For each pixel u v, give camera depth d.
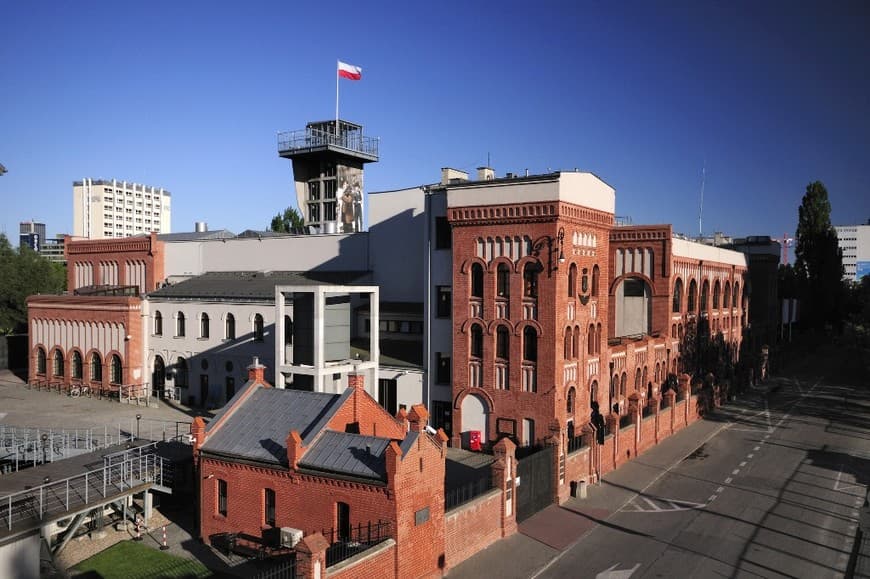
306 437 24.02
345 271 54.84
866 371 82.31
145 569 23.52
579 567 24.22
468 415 39.84
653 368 50.41
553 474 30.56
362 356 44.84
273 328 47.81
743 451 41.47
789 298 102.56
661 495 32.50
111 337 54.94
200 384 51.91
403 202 51.62
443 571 23.22
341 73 69.88
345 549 21.80
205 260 63.06
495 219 38.31
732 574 23.81
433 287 42.50
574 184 37.88
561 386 37.44
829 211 110.62
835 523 28.91
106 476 28.02
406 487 21.41
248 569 23.33
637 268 52.94
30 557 21.83
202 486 25.73
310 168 72.69
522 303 37.81
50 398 53.84
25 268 83.81
